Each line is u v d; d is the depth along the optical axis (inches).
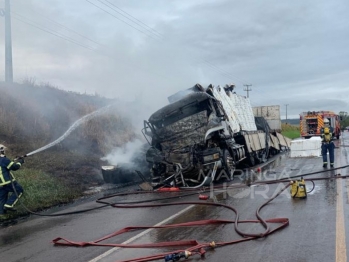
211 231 264.7
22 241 274.5
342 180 469.7
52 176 521.0
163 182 514.3
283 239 232.7
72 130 698.2
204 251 211.8
